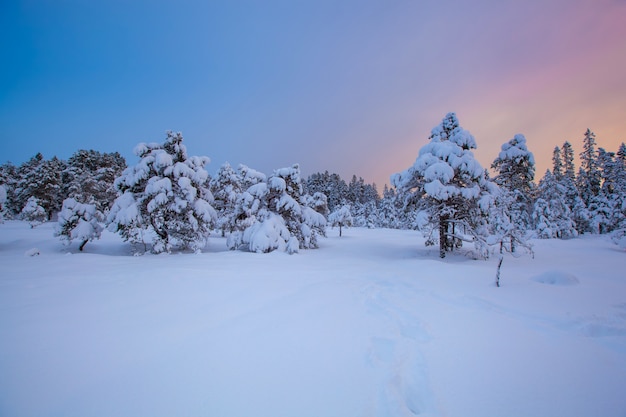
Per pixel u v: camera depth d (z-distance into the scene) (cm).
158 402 319
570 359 423
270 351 446
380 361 419
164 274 1031
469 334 515
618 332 516
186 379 364
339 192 7881
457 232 2061
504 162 2369
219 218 3453
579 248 2269
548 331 529
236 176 3466
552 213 3288
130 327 535
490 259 1670
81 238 1834
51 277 964
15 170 5638
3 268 1145
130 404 315
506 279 952
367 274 1153
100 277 973
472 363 413
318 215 2453
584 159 4200
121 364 401
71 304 666
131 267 1196
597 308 626
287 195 2242
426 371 394
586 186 4141
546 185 3369
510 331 527
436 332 525
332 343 480
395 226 6069
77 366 394
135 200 1870
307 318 602
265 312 635
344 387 351
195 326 546
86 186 4216
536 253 1956
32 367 389
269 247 1862
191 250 2088
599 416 302
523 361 418
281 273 1135
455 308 671
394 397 328
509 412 309
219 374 377
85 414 299
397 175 2030
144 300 708
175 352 439
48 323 547
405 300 746
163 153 1858
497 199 1717
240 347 459
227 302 705
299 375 377
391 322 585
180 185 1850
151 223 1888
